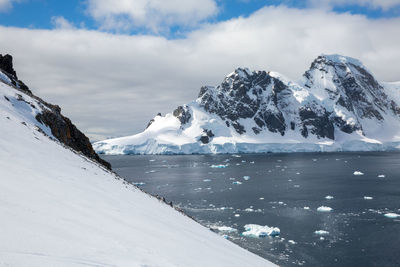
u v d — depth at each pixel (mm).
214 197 81875
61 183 13734
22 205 9062
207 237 19406
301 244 45344
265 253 42062
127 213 13562
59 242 7445
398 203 69938
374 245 44281
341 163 175750
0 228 6988
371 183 99812
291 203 73000
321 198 78125
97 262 7008
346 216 59938
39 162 15922
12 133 18688
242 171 144750
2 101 27281
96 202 13016
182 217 24578
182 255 10484
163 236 12141
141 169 164500
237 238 48188
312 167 157000
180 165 184375
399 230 50375
